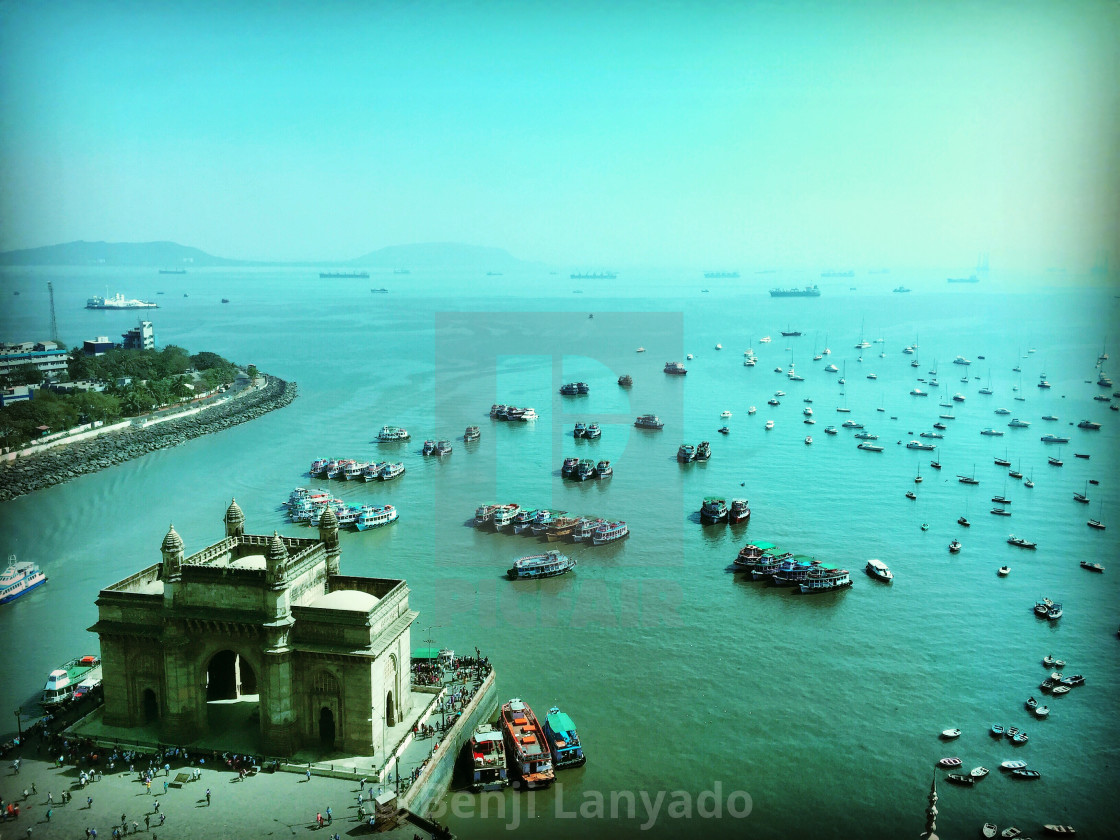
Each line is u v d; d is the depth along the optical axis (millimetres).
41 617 159500
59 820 95938
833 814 107625
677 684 138250
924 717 129750
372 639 106500
